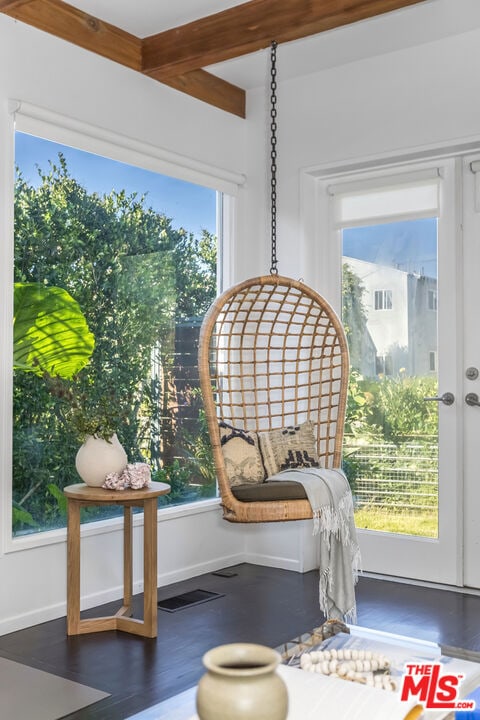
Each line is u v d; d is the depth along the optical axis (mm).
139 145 3812
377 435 4223
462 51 3793
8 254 3195
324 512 3043
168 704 1735
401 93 3990
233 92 4504
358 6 3104
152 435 4020
